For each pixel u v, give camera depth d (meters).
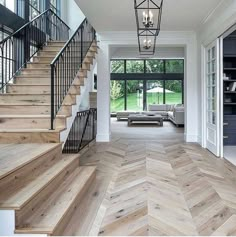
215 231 2.19
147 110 14.13
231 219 2.40
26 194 2.12
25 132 3.52
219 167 4.21
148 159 4.75
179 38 6.52
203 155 5.10
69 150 5.18
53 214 2.12
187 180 3.53
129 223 2.33
